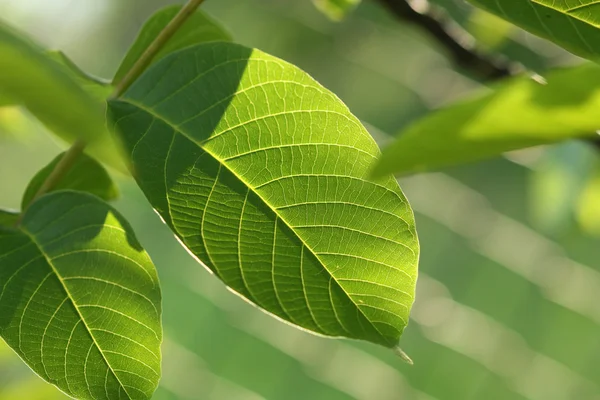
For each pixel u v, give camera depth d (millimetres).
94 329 765
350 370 2053
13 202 1975
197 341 2008
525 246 2186
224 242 754
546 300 2234
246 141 747
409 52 2361
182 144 747
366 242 754
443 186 2193
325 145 746
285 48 2643
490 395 2135
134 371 769
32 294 762
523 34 1177
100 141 542
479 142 564
